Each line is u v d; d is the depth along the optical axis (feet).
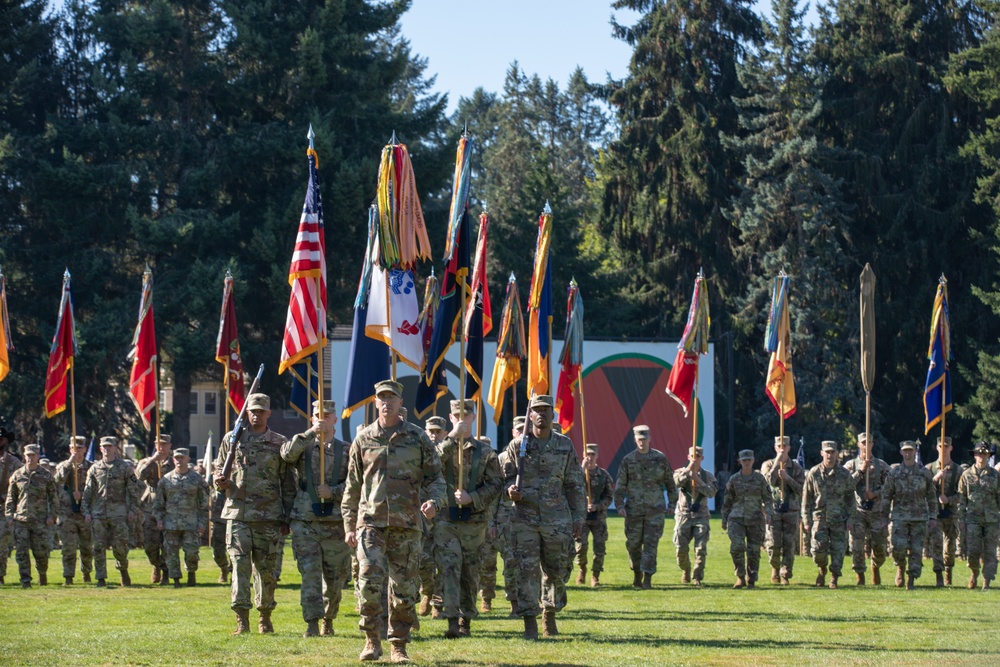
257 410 90.68
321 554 90.43
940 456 151.94
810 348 414.00
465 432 93.15
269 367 391.24
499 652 79.71
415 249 100.37
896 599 125.08
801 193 420.77
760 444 426.10
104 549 142.31
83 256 395.96
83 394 397.19
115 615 106.83
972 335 422.41
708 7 456.45
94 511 142.20
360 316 105.50
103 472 142.72
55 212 393.70
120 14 431.02
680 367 155.02
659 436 330.95
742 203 437.17
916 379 430.20
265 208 400.26
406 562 76.13
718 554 197.77
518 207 458.50
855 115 438.40
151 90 410.11
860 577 145.79
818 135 443.73
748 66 441.68
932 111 432.66
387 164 99.09
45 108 437.99
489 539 111.86
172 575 141.59
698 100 451.94
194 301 364.79
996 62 399.44
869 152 437.17
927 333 424.05
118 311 382.42
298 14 415.85
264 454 90.84
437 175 416.87
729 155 454.40
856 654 81.61
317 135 383.24
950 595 130.52
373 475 76.13
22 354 408.46
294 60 408.26
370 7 426.51
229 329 158.61
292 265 101.45
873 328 148.77
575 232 467.93
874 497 143.33
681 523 145.79
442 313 111.34
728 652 81.97
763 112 454.81
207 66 414.82
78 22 444.14
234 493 90.53
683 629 96.53
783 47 444.96
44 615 106.73
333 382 326.44
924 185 422.82
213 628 95.40
